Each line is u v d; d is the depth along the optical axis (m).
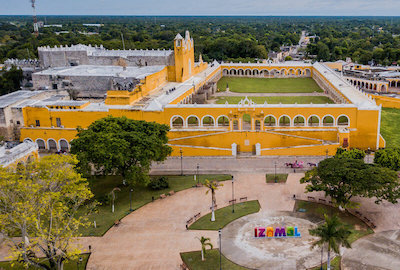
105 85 140.88
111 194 83.56
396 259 60.50
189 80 164.88
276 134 105.38
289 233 67.06
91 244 67.62
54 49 171.62
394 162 85.69
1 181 56.47
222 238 67.88
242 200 80.69
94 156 79.81
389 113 145.00
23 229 55.22
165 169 98.31
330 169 72.75
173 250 65.19
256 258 62.16
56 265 59.47
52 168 64.00
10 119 115.25
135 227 72.44
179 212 77.12
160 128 92.19
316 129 106.19
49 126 116.19
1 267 62.12
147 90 136.25
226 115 108.50
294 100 155.12
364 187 68.44
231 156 105.38
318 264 60.09
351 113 106.38
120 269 60.97
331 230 54.28
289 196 81.62
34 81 145.50
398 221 70.81
